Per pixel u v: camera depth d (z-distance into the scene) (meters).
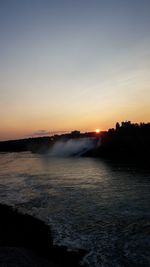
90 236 24.55
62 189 47.94
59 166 92.31
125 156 116.12
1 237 23.56
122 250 21.44
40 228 25.89
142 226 26.97
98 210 33.34
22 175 70.31
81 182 54.91
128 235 24.67
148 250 21.39
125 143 132.62
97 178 59.62
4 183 57.22
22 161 125.88
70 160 121.44
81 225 27.70
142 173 64.69
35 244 22.11
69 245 22.50
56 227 27.22
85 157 138.88
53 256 20.03
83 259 19.88
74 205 36.22
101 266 18.83
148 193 42.00
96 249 21.62
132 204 35.66
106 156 129.62
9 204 37.62
